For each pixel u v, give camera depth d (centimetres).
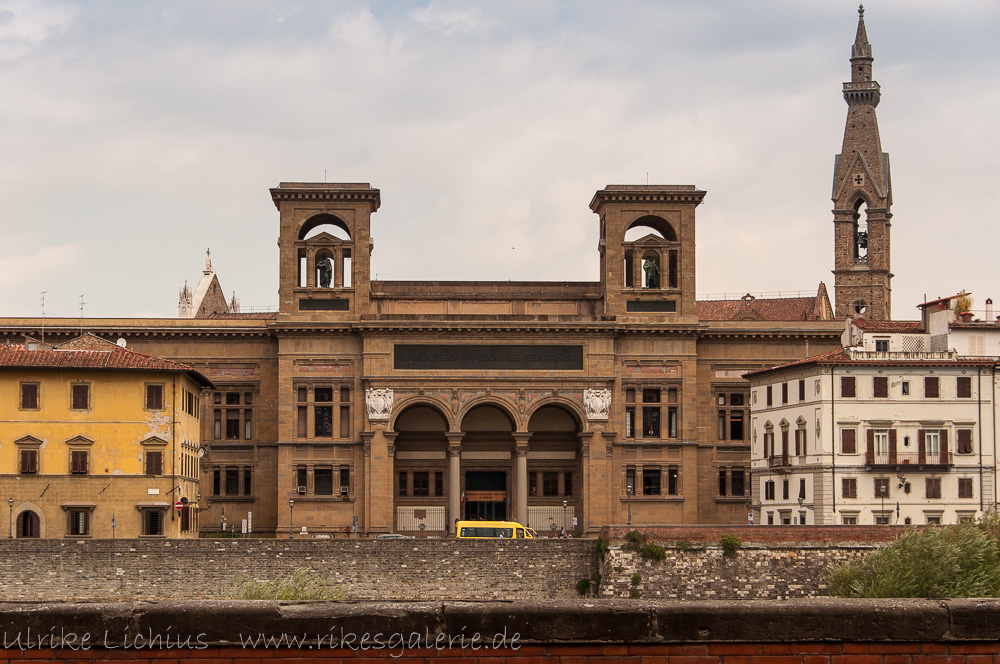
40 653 1519
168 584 8712
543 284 13362
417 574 8881
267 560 8788
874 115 19312
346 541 8869
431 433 13162
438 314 13000
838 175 19300
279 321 12838
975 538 7369
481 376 12725
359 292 12988
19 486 10250
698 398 13275
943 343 10962
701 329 13025
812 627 1552
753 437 12169
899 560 7275
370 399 12650
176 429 10531
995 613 1551
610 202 13225
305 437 12769
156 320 13112
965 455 10650
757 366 13325
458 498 12656
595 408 12719
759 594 8662
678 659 1553
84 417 10362
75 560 8675
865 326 11575
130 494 10356
